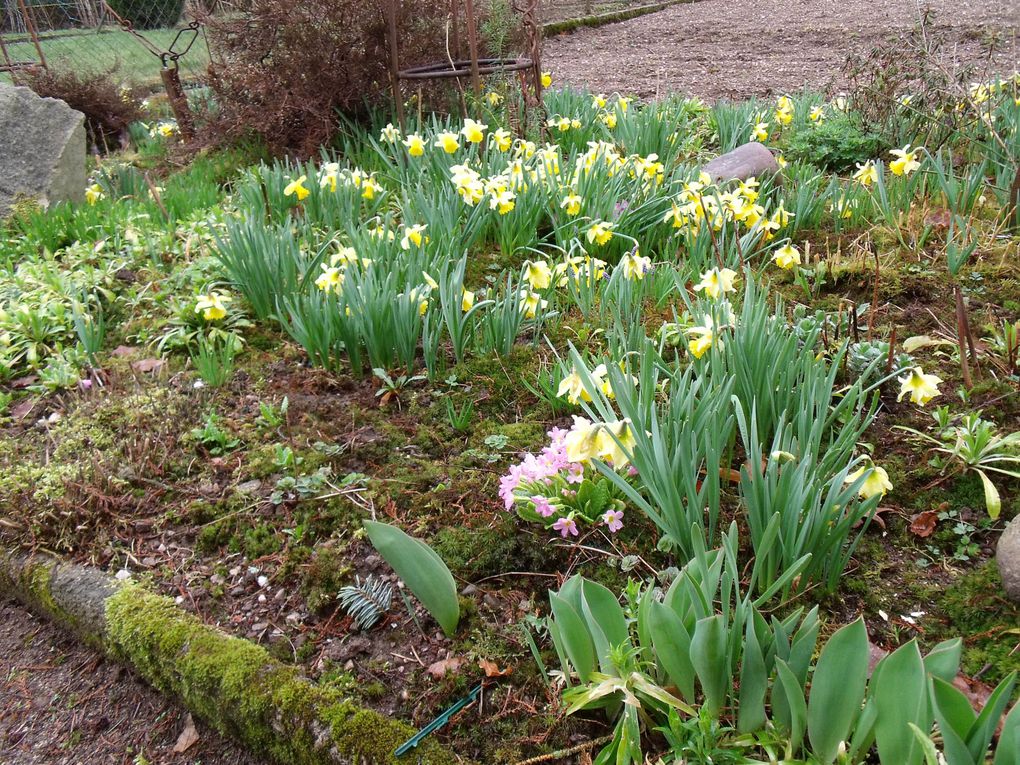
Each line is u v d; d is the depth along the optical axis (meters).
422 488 2.65
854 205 4.25
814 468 2.21
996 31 6.00
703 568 1.75
